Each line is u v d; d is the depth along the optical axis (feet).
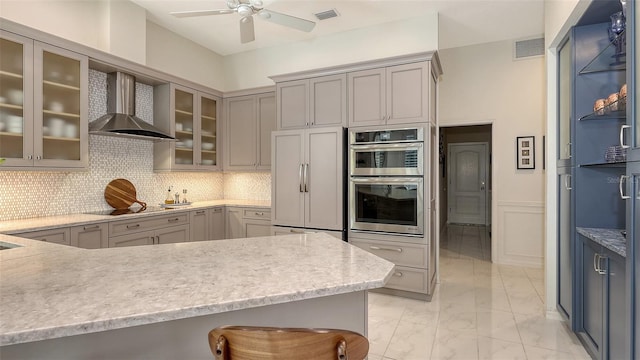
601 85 7.61
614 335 5.98
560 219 8.96
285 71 15.56
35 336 2.66
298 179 12.44
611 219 7.55
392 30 13.09
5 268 4.24
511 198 14.75
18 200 9.88
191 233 13.21
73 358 3.59
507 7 11.88
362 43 13.70
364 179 11.50
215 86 16.62
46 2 10.13
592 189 7.66
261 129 14.90
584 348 7.78
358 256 4.87
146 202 13.57
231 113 15.67
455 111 15.53
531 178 14.40
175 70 14.53
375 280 3.80
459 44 15.17
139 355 3.78
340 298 4.53
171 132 13.26
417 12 12.32
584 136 7.71
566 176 8.39
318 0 11.51
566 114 8.48
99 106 11.69
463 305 10.41
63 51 9.70
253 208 14.30
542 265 14.29
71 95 10.00
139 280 3.79
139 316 2.92
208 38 15.05
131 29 11.95
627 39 5.01
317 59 14.78
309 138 12.21
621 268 5.67
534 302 10.60
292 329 2.84
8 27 8.52
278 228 12.83
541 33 13.97
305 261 4.58
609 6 6.88
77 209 11.28
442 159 24.49
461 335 8.48
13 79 8.71
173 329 3.89
